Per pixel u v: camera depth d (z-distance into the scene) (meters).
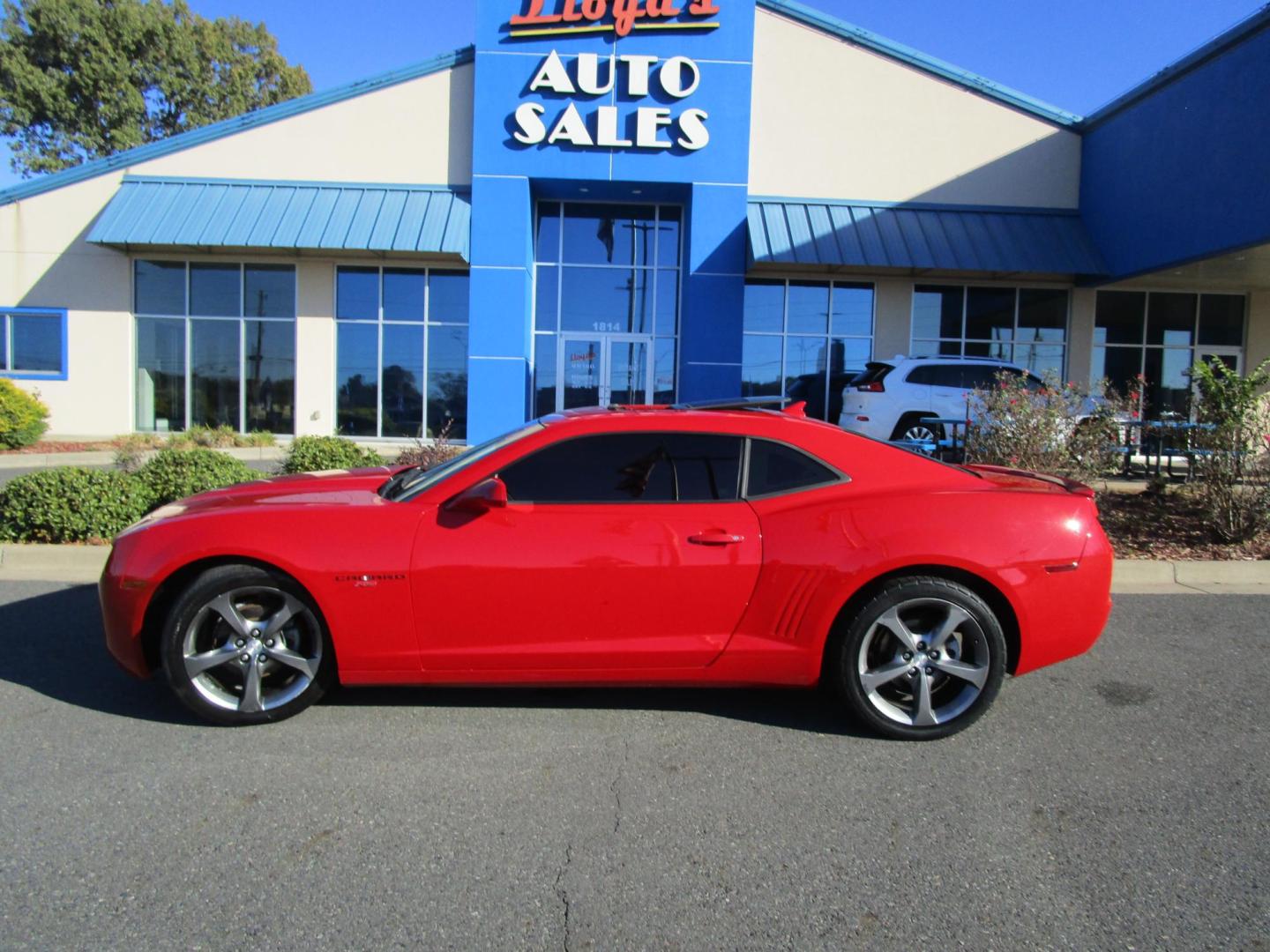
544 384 17.09
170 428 17.03
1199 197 12.93
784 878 2.82
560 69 15.36
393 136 16.17
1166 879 2.84
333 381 16.91
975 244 15.66
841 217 15.92
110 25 28.58
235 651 3.87
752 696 4.48
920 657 3.90
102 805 3.22
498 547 3.80
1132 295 16.95
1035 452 8.03
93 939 2.45
